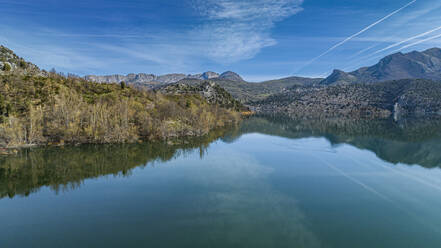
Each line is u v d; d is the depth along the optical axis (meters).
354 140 116.06
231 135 133.25
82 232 35.53
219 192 50.38
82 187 53.78
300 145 104.25
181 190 51.50
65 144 94.69
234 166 70.19
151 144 99.69
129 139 102.62
